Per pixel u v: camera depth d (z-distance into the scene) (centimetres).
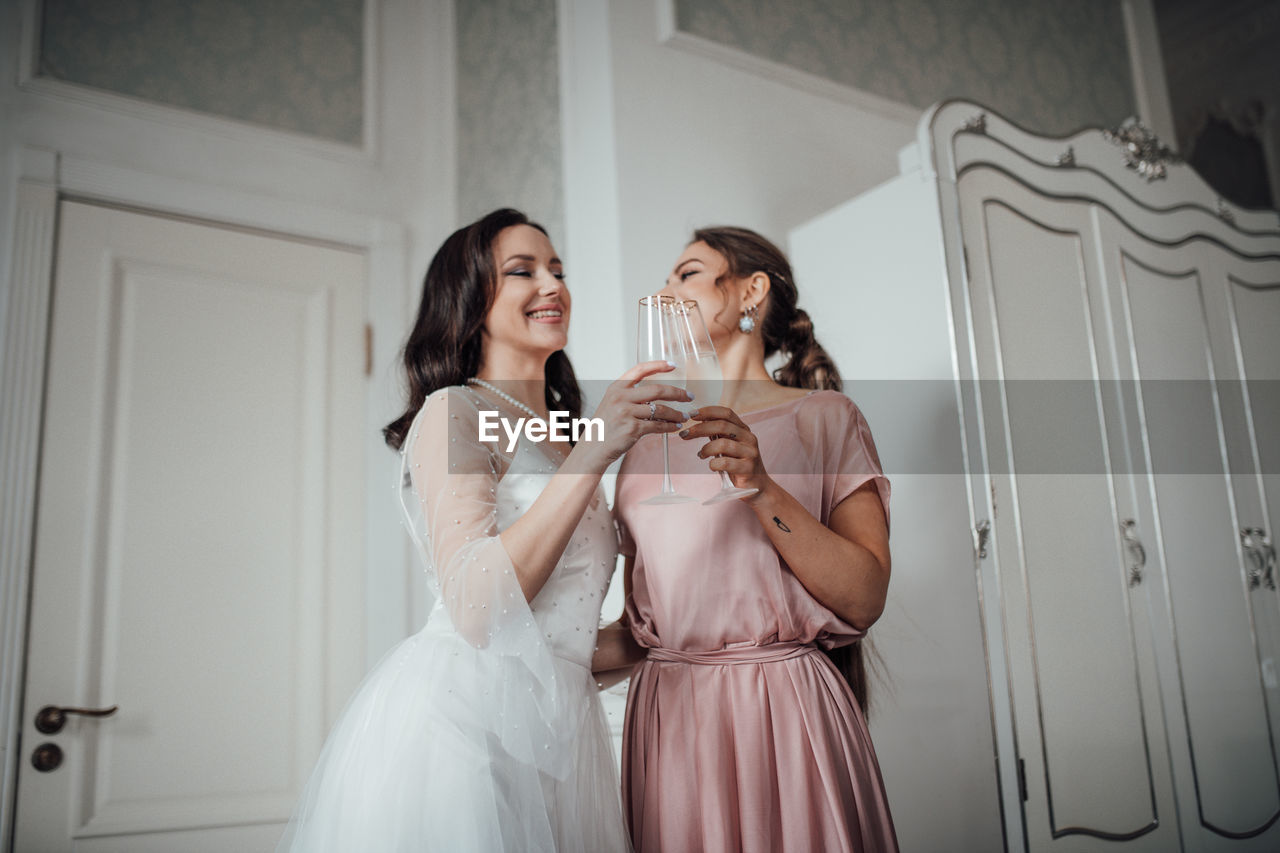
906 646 180
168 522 215
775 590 119
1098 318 204
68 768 196
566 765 111
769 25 245
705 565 120
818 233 209
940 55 283
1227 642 206
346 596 232
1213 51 385
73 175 219
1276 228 251
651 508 125
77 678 200
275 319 238
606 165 210
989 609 169
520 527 107
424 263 263
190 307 228
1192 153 399
